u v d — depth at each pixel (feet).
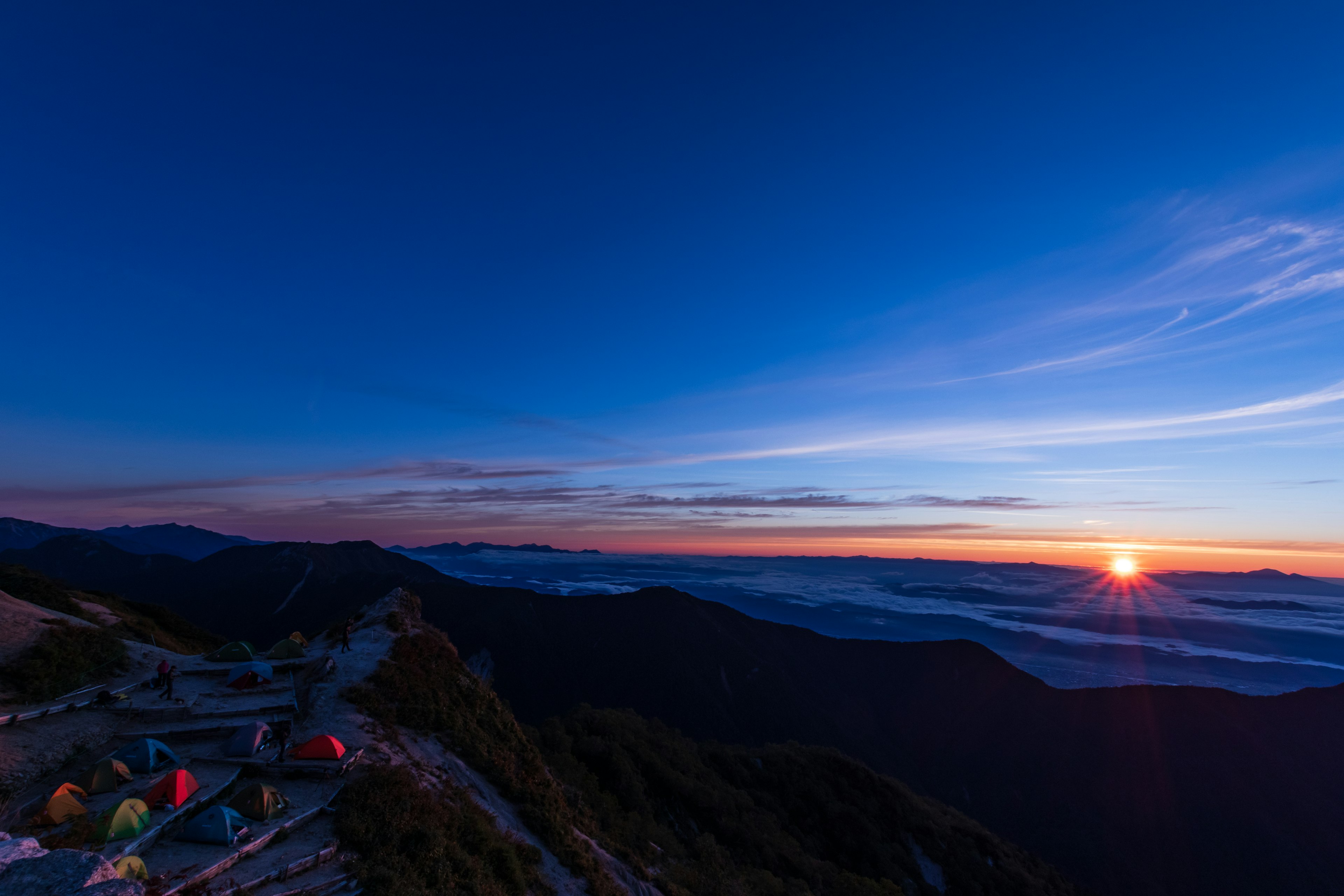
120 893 25.94
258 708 80.02
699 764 204.23
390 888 48.85
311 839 54.03
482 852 63.57
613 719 210.59
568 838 83.97
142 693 79.92
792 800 212.23
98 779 55.98
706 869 119.34
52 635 80.84
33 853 28.71
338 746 67.97
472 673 118.21
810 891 145.07
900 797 238.89
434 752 82.84
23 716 64.75
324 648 107.76
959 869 210.38
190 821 50.98
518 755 99.66
